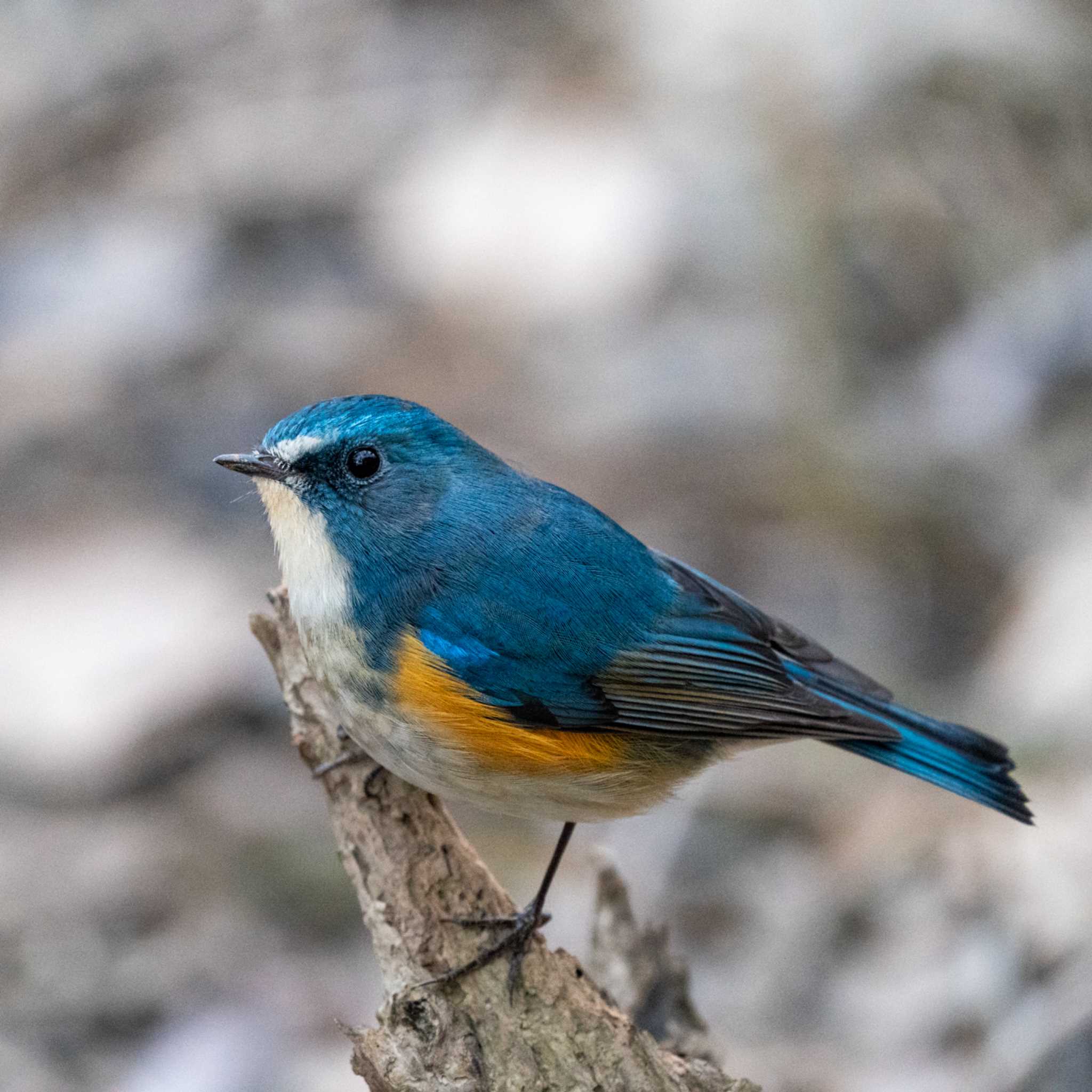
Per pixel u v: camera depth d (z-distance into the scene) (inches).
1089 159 570.6
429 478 302.5
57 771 486.6
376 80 689.0
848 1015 406.9
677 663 306.3
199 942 441.1
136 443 583.8
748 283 577.3
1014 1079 360.5
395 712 290.8
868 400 552.7
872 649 515.8
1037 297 556.1
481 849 460.1
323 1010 422.0
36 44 732.7
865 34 567.2
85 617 515.8
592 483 554.3
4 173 695.7
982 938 405.7
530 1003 274.7
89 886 454.3
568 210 609.0
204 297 634.8
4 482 571.5
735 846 460.8
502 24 698.8
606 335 593.3
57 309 637.9
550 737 296.8
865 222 559.8
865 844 446.3
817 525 543.8
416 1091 257.4
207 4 734.5
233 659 507.2
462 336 600.7
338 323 617.0
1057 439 540.7
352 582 295.9
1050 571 501.0
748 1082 269.1
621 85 639.8
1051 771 446.9
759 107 569.9
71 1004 422.3
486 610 295.3
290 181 660.1
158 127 696.4
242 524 555.2
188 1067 405.7
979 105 569.0
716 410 569.3
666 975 318.0
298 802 485.7
